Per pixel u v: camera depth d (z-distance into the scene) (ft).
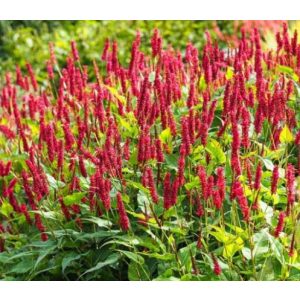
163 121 8.66
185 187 8.16
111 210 8.24
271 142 8.87
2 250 8.68
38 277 8.48
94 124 9.66
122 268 8.38
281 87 9.11
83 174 8.41
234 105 8.39
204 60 9.45
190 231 8.33
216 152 8.13
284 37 10.15
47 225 8.52
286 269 7.46
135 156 8.36
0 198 9.06
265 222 8.06
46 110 10.84
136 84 9.73
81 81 10.18
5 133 10.32
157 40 10.05
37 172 8.38
